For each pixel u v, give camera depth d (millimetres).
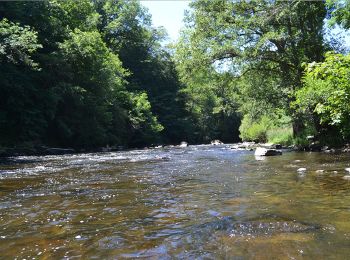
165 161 14797
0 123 23438
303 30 19328
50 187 7941
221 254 3471
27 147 22719
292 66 20344
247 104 24078
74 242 3998
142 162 14477
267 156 15742
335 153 15336
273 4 20359
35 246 3877
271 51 20656
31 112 24047
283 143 25062
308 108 16156
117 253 3609
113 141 35438
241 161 13766
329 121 17359
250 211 5234
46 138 27344
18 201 6344
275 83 22141
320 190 6727
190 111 60250
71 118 28938
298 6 18172
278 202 5805
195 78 24516
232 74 23562
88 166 12992
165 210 5500
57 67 27156
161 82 57531
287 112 21000
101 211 5516
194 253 3529
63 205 5977
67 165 13562
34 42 23469
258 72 22672
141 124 41781
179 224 4652
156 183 8344
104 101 32938
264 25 20344
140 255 3529
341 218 4691
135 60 55688
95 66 30938
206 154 19406
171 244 3836
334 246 3607
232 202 5930
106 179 9211
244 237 3979
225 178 8891
